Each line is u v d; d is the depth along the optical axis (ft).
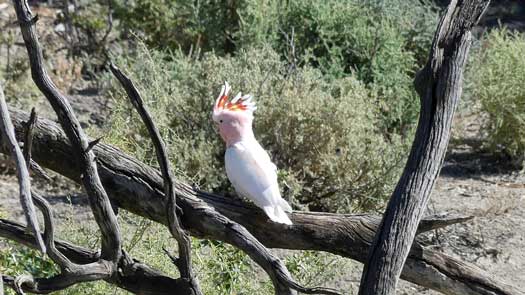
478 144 40.91
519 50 40.83
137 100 15.56
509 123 39.14
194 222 17.78
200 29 43.78
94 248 22.75
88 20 47.60
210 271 22.62
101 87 42.88
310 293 16.43
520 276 30.17
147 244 23.04
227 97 18.63
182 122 34.37
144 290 17.01
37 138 18.57
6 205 32.94
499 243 32.19
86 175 16.44
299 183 32.73
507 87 39.29
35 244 17.01
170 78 35.88
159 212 18.08
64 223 26.91
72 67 46.93
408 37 43.70
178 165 32.30
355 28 41.65
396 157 33.50
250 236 17.30
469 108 41.27
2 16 52.65
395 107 38.75
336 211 33.47
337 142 33.55
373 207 33.37
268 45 37.42
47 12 54.08
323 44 42.06
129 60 39.14
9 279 16.21
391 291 13.94
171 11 44.80
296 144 33.65
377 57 41.22
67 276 16.24
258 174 17.72
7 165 35.70
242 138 18.24
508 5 60.49
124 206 18.39
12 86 40.83
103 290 21.47
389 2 43.47
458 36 16.49
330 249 17.87
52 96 16.24
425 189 14.87
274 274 16.67
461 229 32.89
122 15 45.88
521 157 39.01
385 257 14.15
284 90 34.65
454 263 17.61
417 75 16.47
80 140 16.34
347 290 27.71
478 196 36.27
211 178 32.83
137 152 28.40
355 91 35.73
